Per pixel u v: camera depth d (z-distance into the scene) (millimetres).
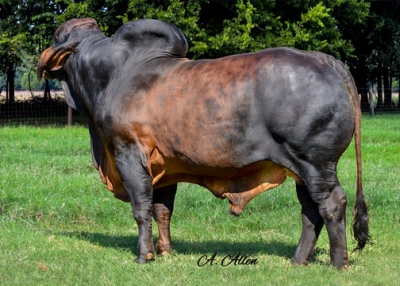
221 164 8188
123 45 8938
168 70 8578
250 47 29750
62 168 17109
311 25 31766
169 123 8328
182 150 8328
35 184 14664
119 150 8695
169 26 8922
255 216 11992
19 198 13172
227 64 8211
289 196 13367
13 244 9914
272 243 10203
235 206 8602
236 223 11633
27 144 21766
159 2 29797
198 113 8102
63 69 9641
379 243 10008
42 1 31953
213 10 32312
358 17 36656
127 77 8742
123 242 10305
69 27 9648
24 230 10969
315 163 7828
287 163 7945
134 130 8531
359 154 8125
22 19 33125
